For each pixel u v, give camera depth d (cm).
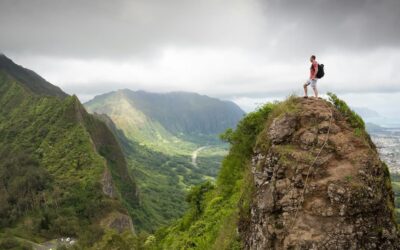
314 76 1454
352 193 1093
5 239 10406
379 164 1186
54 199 12975
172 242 3069
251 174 1447
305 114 1324
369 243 1073
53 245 10819
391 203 1209
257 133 1912
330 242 1059
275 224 1160
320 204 1109
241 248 1331
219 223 1964
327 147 1216
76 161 14775
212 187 3247
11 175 14375
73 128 16538
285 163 1219
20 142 16850
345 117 1334
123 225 12419
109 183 14350
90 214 12475
